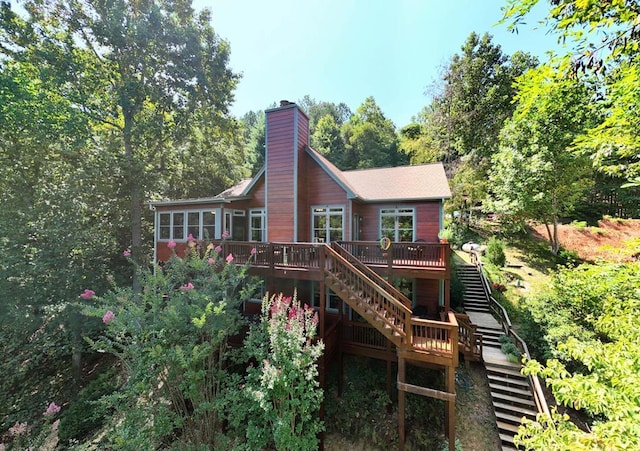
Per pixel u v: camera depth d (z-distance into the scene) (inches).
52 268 442.3
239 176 890.1
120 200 597.6
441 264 331.6
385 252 362.3
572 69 126.7
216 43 668.1
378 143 1328.7
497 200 667.4
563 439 114.3
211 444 250.5
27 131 469.4
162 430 216.7
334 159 1305.4
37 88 498.6
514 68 837.2
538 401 271.3
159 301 259.0
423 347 258.8
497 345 366.6
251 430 224.8
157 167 683.4
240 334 341.7
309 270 318.0
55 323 412.8
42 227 442.3
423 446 273.7
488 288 491.5
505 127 627.2
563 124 500.1
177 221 484.4
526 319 370.6
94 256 512.7
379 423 299.4
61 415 327.9
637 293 193.2
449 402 244.5
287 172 437.7
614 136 157.6
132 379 220.5
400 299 312.3
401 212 443.8
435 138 1023.6
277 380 214.2
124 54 565.0
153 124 599.8
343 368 361.1
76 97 510.6
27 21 484.1
